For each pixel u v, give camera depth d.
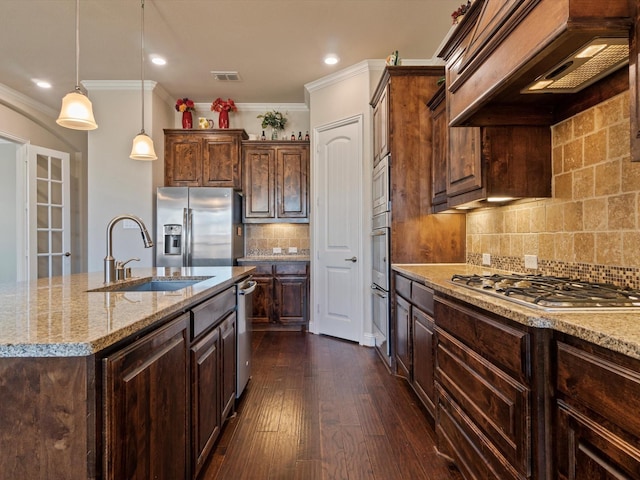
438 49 3.49
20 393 0.85
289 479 1.66
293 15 2.95
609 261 1.55
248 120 5.02
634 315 1.06
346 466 1.76
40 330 0.91
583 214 1.70
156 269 2.82
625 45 1.18
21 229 4.40
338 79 3.96
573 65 1.37
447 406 1.77
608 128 1.55
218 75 4.04
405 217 2.97
